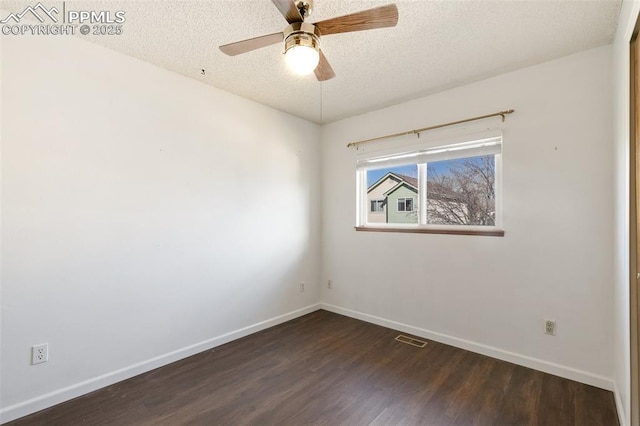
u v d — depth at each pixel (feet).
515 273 8.12
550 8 5.76
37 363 6.17
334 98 10.11
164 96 8.13
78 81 6.72
